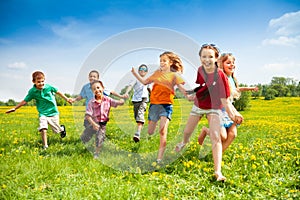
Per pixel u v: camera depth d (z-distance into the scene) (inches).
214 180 150.2
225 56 192.5
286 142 244.2
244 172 161.5
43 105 234.7
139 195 129.3
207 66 169.0
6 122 398.9
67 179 146.1
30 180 145.9
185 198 128.6
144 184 139.4
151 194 130.6
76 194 128.3
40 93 232.4
